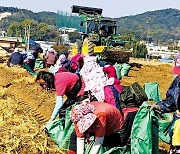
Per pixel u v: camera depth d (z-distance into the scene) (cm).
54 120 888
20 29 13600
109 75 948
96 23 2880
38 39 14312
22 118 1035
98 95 744
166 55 10744
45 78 886
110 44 2869
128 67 1555
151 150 720
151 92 984
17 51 2208
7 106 1174
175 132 705
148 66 3381
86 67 777
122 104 766
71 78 869
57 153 823
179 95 704
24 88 1530
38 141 850
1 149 806
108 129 695
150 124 720
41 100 1370
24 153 808
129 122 744
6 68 2119
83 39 2955
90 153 696
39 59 2308
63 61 1074
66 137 834
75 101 871
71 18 3509
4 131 894
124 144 744
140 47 7719
